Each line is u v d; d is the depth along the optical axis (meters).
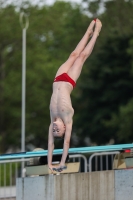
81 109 110.50
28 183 39.75
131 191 40.31
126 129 94.94
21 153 40.44
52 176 38.81
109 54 103.94
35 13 118.75
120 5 129.38
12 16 115.75
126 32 105.81
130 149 41.88
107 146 41.81
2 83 117.12
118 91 103.38
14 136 119.56
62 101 36.62
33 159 41.12
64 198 39.00
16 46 117.62
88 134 105.50
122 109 95.50
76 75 37.25
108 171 40.44
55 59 129.12
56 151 40.09
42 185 39.22
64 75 37.00
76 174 39.50
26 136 119.50
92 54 115.19
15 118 119.88
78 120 106.62
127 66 103.25
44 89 121.44
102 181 40.22
